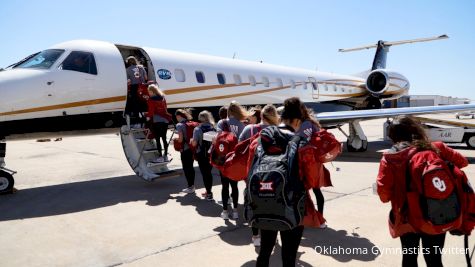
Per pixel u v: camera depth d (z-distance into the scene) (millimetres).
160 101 7516
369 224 5039
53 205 6332
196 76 9836
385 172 2646
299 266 3727
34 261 3924
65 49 7781
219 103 10406
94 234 4770
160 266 3770
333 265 3748
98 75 7809
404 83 18281
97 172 10047
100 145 18984
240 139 3998
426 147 2582
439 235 2615
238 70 11227
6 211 5965
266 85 12078
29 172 10141
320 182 3859
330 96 15383
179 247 4285
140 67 8234
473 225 2561
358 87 17250
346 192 6965
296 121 3008
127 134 7723
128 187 7848
